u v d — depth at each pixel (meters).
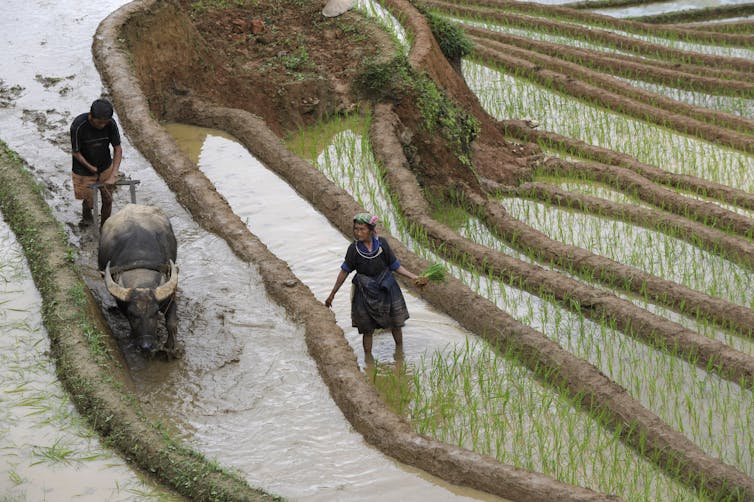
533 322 25.31
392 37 40.94
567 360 22.39
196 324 22.41
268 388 20.58
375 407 19.77
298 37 41.34
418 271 26.47
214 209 27.34
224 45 39.72
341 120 37.94
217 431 19.06
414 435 19.05
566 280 26.70
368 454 18.91
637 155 40.72
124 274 20.31
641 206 34.78
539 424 20.53
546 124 44.62
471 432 19.97
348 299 25.02
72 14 41.09
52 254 22.78
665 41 61.09
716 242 30.62
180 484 16.67
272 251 27.17
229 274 24.73
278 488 17.55
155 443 17.34
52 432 17.62
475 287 26.92
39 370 19.30
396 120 36.31
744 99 49.91
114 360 19.91
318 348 21.75
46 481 16.39
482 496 17.91
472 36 56.75
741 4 68.31
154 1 36.88
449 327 24.56
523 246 30.34
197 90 36.84
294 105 37.59
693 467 19.17
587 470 19.12
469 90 44.06
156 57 36.09
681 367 23.39
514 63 50.97
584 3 69.00
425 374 22.09
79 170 24.48
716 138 43.16
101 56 34.81
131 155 30.36
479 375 21.81
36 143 29.88
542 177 38.50
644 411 20.70
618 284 27.97
